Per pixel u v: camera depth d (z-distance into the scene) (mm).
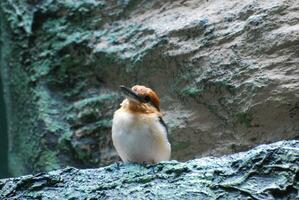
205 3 11977
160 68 11891
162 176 7301
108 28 13188
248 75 10453
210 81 10961
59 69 13750
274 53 10336
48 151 13328
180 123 11367
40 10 14242
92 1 13539
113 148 12633
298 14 10430
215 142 10938
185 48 11492
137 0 12945
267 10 10680
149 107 8492
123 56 12500
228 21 11211
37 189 7570
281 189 6707
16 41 14633
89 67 13297
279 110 10031
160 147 8328
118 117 8422
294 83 9945
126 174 7523
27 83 14281
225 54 10922
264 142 10211
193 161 7531
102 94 13023
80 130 13031
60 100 13633
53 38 13969
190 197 6809
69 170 7793
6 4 15031
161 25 12156
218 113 10922
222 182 6969
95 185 7379
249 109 10312
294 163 7012
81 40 13414
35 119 13891
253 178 6957
